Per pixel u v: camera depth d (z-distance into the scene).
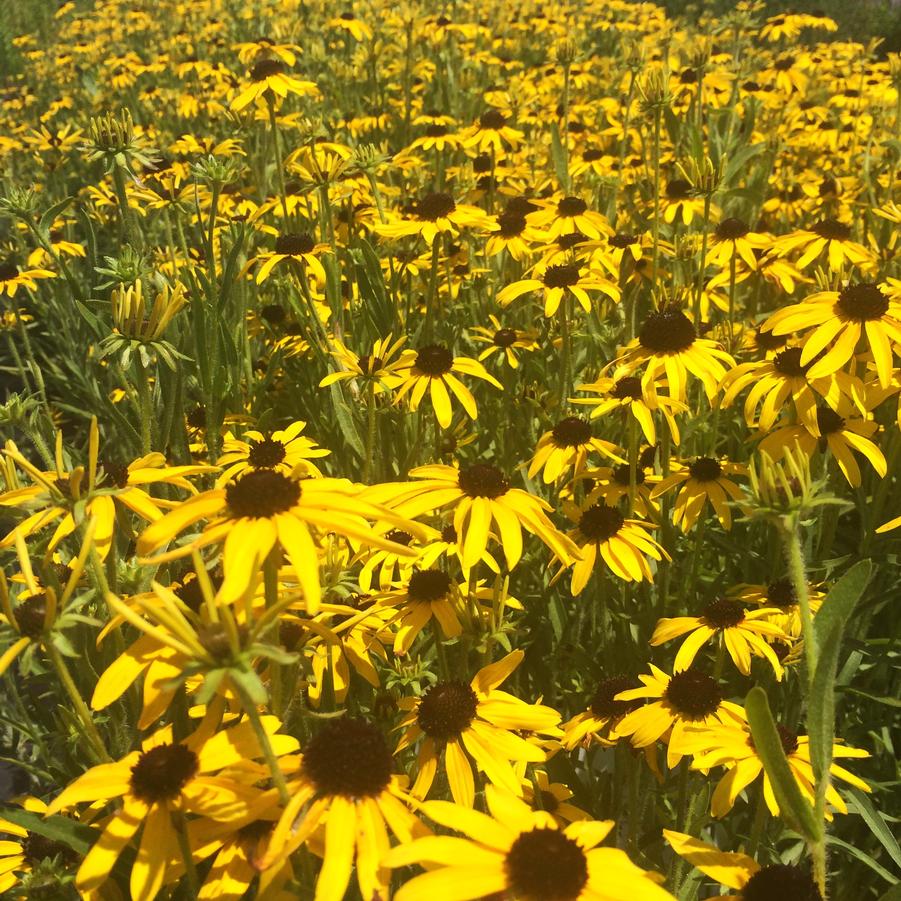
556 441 3.01
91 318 3.14
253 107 5.50
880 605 2.78
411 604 2.18
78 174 8.38
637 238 4.39
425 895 1.13
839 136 7.16
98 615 1.71
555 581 2.76
